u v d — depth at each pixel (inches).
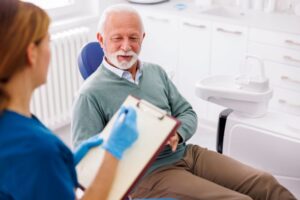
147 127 52.4
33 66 40.3
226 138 86.6
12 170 38.8
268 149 81.9
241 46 120.5
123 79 70.6
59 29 124.2
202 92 86.7
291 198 68.9
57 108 125.9
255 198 69.5
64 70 124.8
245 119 84.4
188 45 130.3
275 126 81.7
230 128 85.3
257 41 117.2
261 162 83.8
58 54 120.9
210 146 123.3
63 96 126.5
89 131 66.9
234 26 119.3
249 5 133.4
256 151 83.6
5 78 39.0
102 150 53.1
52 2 131.3
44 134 40.7
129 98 57.4
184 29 129.0
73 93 129.8
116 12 69.6
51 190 39.9
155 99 73.2
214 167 72.6
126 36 69.0
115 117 56.1
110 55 69.9
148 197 67.5
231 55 123.3
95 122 67.5
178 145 73.2
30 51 39.2
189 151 75.1
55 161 40.1
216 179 72.0
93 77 71.1
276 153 81.2
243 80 85.8
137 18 70.3
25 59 39.4
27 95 41.5
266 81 84.5
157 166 69.9
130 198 61.6
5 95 39.4
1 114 39.8
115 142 46.2
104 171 45.4
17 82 40.2
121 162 49.0
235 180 70.7
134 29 69.4
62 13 132.0
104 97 68.8
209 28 124.0
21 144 39.3
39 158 39.3
